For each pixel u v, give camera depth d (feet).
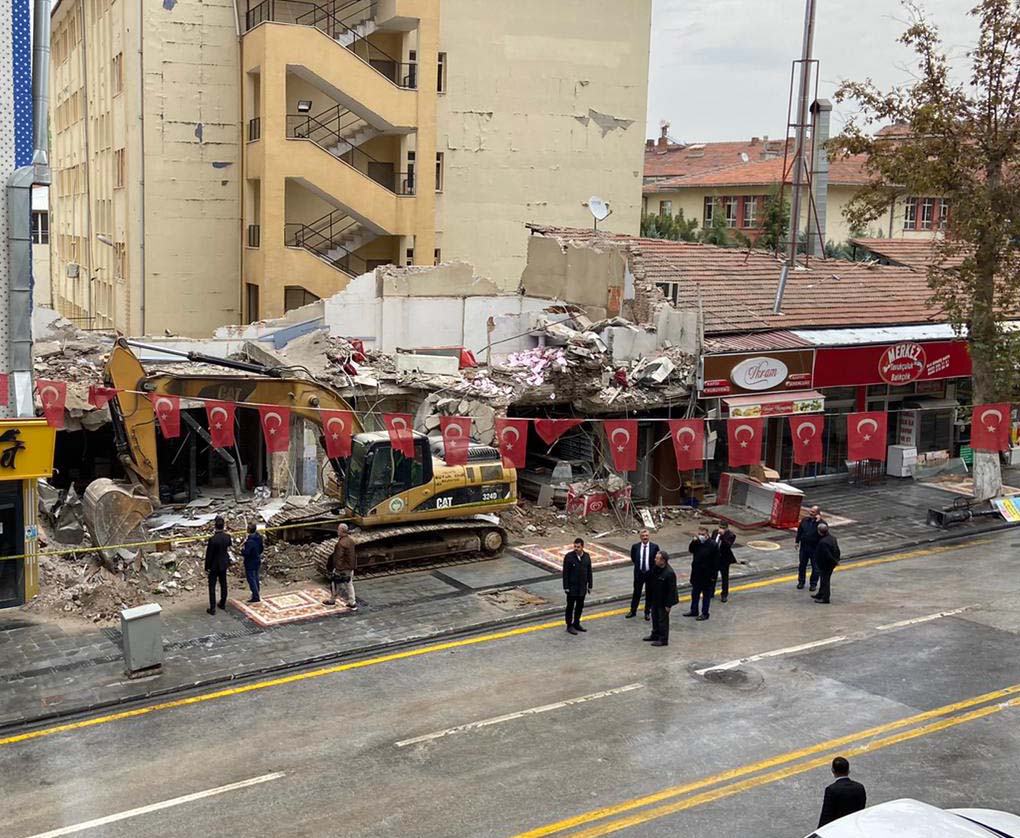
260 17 120.67
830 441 104.68
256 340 93.81
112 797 43.09
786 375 93.71
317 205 121.08
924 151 86.79
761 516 89.71
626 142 139.33
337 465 75.51
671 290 98.32
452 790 43.86
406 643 61.62
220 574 65.10
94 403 74.59
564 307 104.83
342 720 50.96
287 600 67.82
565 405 91.76
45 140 63.05
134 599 66.23
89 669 56.29
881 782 44.96
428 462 74.54
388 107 115.34
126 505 68.49
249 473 91.61
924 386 108.99
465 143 131.03
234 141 123.13
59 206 190.49
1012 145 85.15
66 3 165.99
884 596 72.08
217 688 54.95
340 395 79.77
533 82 132.98
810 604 70.18
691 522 89.92
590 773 45.55
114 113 134.41
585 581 63.41
